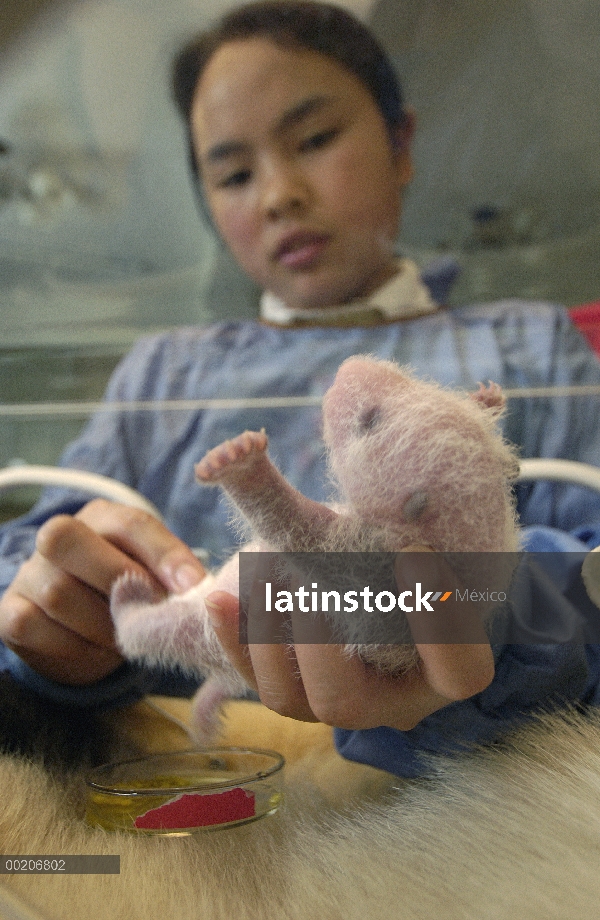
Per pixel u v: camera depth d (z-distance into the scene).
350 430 0.25
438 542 0.25
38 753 0.36
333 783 0.30
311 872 0.23
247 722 0.36
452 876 0.21
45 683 0.40
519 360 0.77
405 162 0.94
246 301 1.06
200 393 0.83
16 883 0.25
